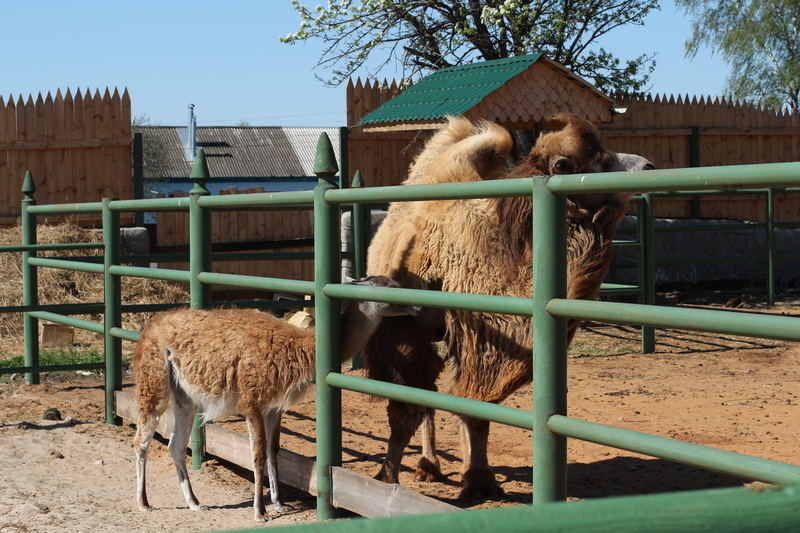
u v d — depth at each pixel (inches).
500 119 440.5
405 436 207.9
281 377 190.7
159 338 200.5
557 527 31.9
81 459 254.1
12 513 196.4
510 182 142.1
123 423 300.7
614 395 328.8
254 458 194.9
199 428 245.1
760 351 438.0
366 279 190.7
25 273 361.4
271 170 2155.5
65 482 227.9
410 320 206.5
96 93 530.9
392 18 654.5
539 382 137.3
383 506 177.2
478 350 196.2
